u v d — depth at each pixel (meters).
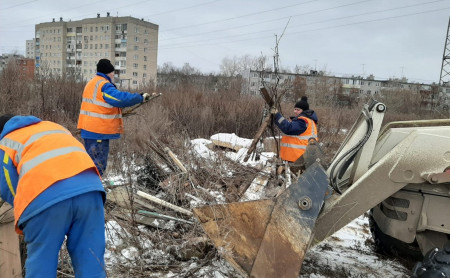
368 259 3.83
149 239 3.63
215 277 3.18
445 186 2.90
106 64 5.04
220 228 2.72
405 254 3.78
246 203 2.70
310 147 3.27
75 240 2.24
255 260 2.64
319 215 2.80
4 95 9.77
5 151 2.24
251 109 12.12
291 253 2.60
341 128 11.61
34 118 2.41
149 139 5.56
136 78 76.44
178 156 5.11
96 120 4.87
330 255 3.89
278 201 2.66
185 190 4.32
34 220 2.10
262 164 5.32
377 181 2.74
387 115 20.20
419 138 2.68
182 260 3.46
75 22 78.81
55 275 2.17
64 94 11.20
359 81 70.06
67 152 2.25
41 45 83.62
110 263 3.29
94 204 2.26
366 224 4.96
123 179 4.68
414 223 3.04
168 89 15.63
